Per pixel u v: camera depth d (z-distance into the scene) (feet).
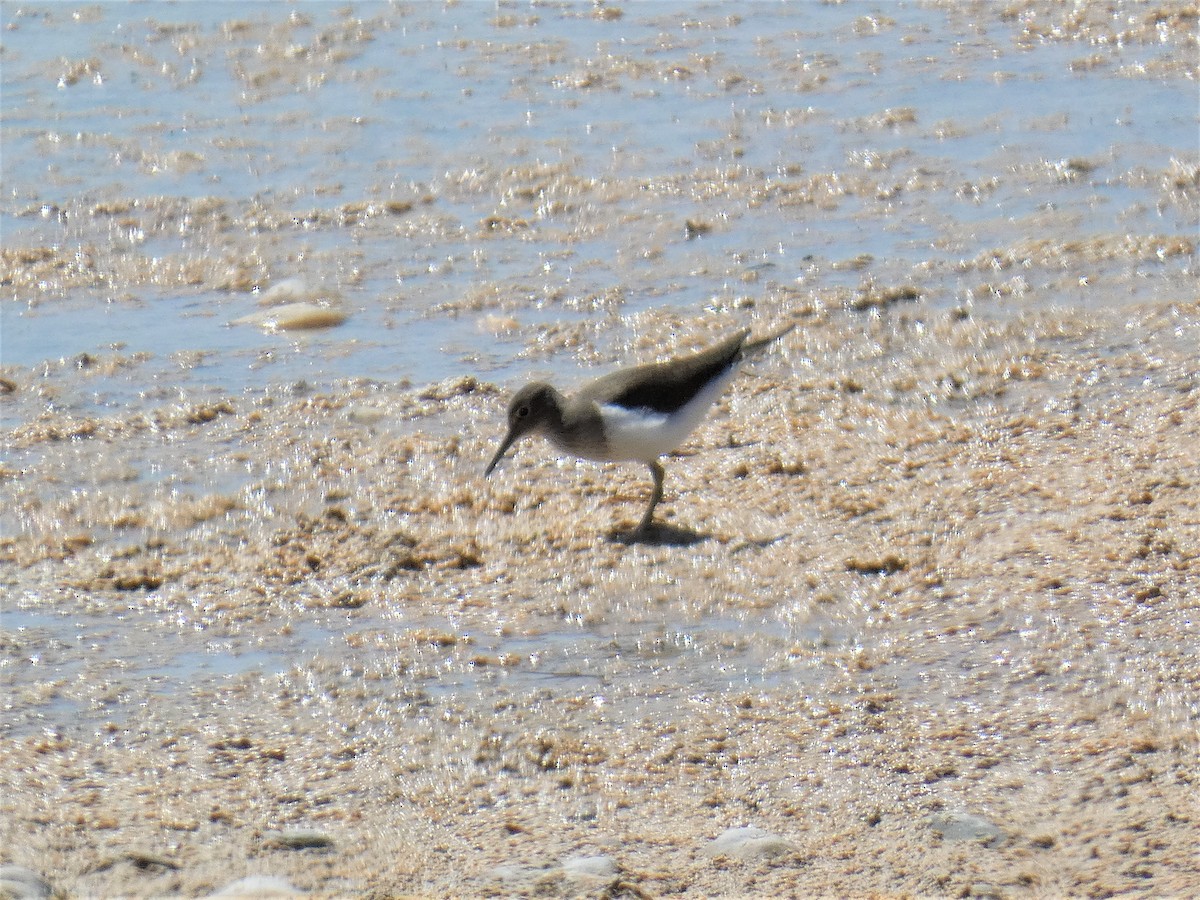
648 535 39.50
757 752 30.07
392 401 47.55
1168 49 75.97
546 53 79.56
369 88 75.31
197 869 26.23
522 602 36.55
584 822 27.86
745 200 62.18
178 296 55.47
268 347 51.52
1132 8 81.76
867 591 36.29
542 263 57.41
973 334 50.52
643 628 35.27
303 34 82.79
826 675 32.86
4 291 55.57
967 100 71.46
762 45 80.02
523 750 30.30
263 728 31.24
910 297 53.62
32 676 33.24
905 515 39.70
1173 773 28.58
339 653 34.30
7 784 28.78
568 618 35.81
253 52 80.23
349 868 26.32
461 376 48.73
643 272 56.49
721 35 81.97
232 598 36.78
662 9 86.89
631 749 30.30
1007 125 68.28
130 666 33.73
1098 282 53.88
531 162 66.13
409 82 76.02
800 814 27.96
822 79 74.84
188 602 36.63
